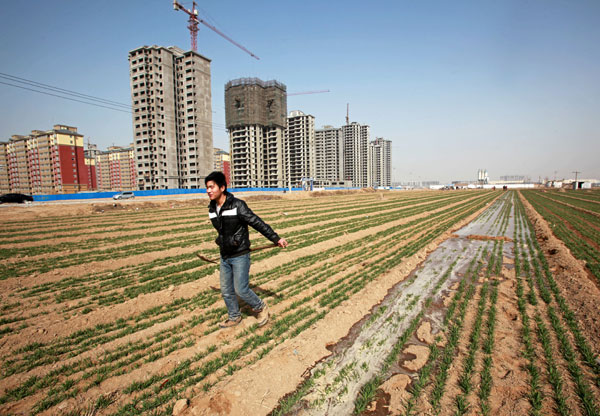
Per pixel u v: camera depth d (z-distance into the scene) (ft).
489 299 21.38
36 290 23.41
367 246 39.04
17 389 11.41
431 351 14.48
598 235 47.21
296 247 38.09
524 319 17.40
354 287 23.43
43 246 40.86
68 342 15.25
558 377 12.10
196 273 27.61
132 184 442.50
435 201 138.31
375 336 16.03
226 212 14.58
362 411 10.65
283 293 22.17
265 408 10.68
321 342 15.02
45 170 346.54
